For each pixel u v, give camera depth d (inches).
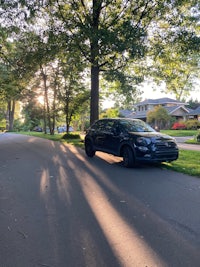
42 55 628.1
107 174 330.3
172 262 126.6
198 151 541.3
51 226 169.6
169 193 245.0
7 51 873.5
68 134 965.8
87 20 564.7
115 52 536.7
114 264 125.1
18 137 1123.3
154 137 364.8
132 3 577.0
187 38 552.7
